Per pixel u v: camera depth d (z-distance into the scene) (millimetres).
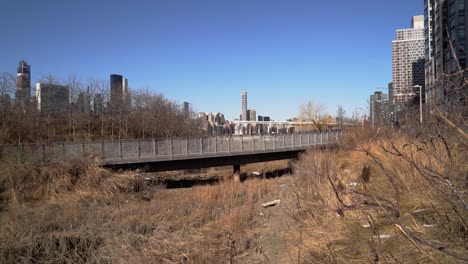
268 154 38375
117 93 51281
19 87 44156
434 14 68625
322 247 7352
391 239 6289
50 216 16312
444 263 4805
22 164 22219
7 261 11664
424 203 6961
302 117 77812
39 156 23656
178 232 14172
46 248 12586
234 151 34906
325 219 8953
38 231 13898
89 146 25984
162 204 19547
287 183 27234
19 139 33750
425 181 7430
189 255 11414
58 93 46156
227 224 14773
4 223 14898
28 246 12500
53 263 11797
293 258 7887
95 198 21594
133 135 47375
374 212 7797
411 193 7871
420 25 115375
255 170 42969
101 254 12000
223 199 20625
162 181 31625
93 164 24312
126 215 16953
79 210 17938
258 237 12148
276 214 15812
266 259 9070
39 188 21031
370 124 24359
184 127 53312
